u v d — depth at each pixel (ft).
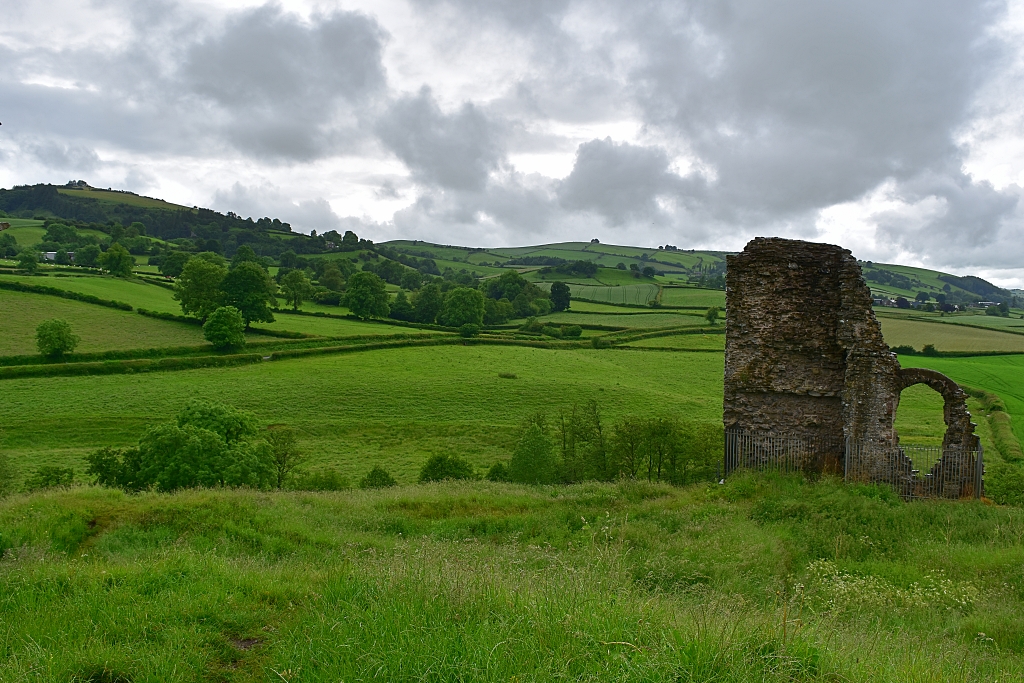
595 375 228.63
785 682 16.87
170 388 184.24
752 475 55.98
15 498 46.57
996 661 22.41
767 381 63.77
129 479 78.74
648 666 16.49
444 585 22.07
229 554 36.01
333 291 376.89
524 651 17.40
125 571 26.66
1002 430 141.59
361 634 19.02
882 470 58.70
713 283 538.47
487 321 344.08
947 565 35.81
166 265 388.16
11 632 19.95
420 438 157.38
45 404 163.73
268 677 17.95
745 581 31.73
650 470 103.14
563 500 53.62
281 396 183.11
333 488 102.89
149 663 18.52
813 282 63.46
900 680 17.81
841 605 28.91
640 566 33.40
